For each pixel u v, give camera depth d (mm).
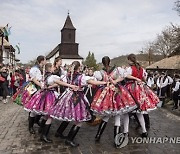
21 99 5906
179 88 10258
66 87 4949
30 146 4828
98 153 4461
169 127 6570
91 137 5441
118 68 4855
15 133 5754
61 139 5266
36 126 6391
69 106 4586
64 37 48781
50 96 5035
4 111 8828
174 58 33031
